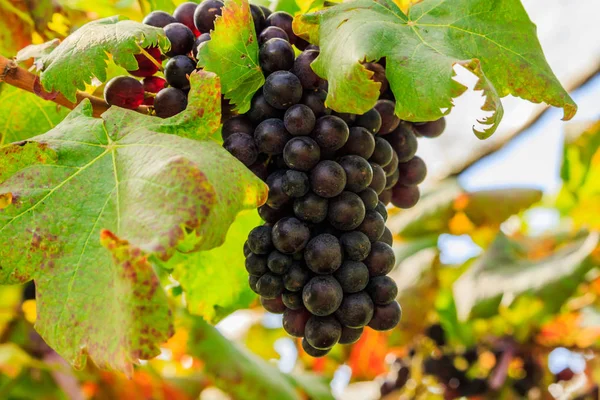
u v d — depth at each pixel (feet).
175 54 1.88
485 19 1.88
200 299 2.17
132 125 1.76
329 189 1.77
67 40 1.86
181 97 1.83
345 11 1.82
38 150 1.73
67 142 1.75
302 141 1.78
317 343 1.78
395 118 1.92
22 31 2.33
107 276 1.65
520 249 3.44
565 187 3.29
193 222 1.60
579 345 3.11
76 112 1.80
